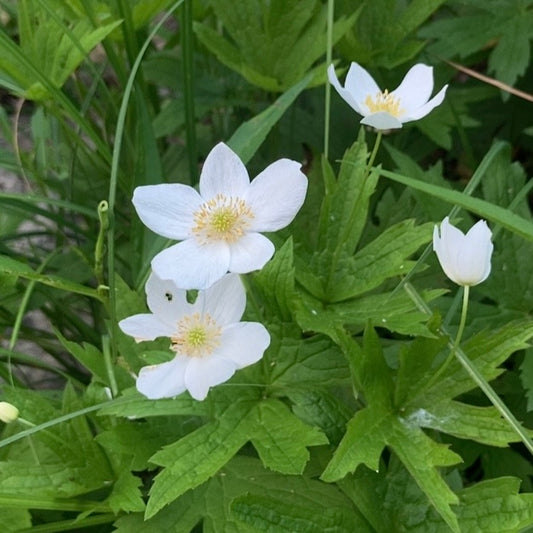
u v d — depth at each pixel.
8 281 0.34
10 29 0.48
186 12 0.38
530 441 0.28
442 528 0.29
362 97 0.32
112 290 0.32
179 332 0.28
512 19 0.41
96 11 0.39
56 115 0.39
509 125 0.46
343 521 0.29
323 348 0.31
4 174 0.51
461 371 0.30
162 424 0.31
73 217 0.43
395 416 0.29
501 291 0.35
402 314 0.30
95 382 0.32
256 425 0.29
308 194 0.38
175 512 0.30
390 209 0.38
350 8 0.41
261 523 0.28
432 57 0.44
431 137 0.42
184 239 0.29
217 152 0.29
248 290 0.31
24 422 0.30
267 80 0.40
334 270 0.32
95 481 0.31
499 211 0.29
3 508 0.31
